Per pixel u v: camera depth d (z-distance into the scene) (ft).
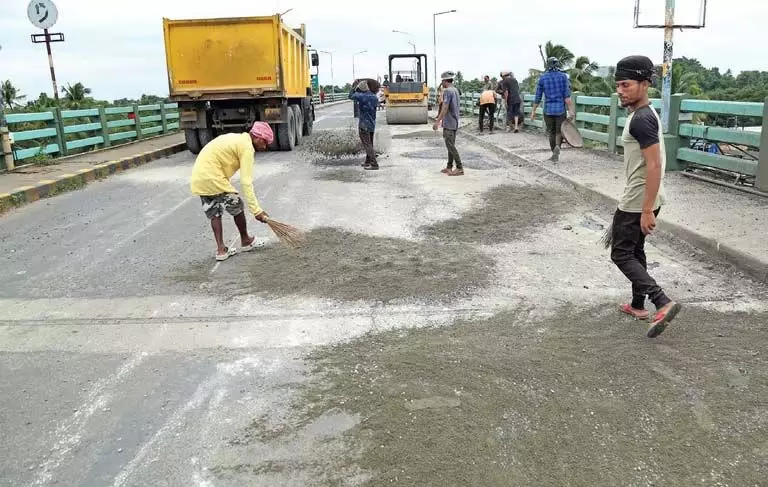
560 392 11.35
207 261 19.83
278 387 11.83
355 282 17.42
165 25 45.32
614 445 9.77
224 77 46.52
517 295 16.30
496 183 33.30
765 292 16.17
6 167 37.70
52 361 13.23
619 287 16.79
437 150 50.06
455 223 24.13
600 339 13.56
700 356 12.67
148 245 21.99
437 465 9.32
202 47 45.93
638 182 13.53
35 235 24.14
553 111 37.29
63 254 21.25
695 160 29.89
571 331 13.99
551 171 34.60
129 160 43.27
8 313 15.93
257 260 19.72
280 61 46.32
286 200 29.27
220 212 19.62
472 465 9.31
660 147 13.00
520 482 8.93
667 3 30.19
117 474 9.39
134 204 29.66
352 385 11.78
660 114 32.81
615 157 39.50
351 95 38.50
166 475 9.33
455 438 9.98
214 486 9.04
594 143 47.16
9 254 21.48
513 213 25.80
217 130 49.88
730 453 9.53
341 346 13.51
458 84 182.19
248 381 12.12
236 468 9.43
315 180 35.06
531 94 61.72
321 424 10.52
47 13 53.01
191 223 25.18
